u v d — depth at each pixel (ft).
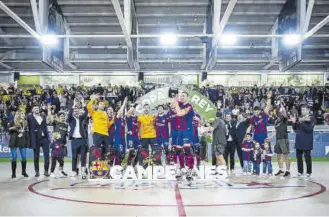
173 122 31.78
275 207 18.04
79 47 75.15
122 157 34.01
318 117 72.23
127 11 49.01
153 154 32.42
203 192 23.12
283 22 57.67
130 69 88.28
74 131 32.83
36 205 18.57
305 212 16.89
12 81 89.71
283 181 29.99
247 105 77.87
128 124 35.24
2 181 29.78
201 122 38.11
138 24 66.18
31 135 33.24
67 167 46.19
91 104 31.89
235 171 40.78
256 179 31.58
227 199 20.38
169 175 30.32
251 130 38.58
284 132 35.73
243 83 92.99
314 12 58.39
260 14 60.80
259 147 36.55
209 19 59.41
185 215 16.06
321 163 54.85
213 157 37.55
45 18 49.47
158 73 91.97
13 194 22.35
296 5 49.32
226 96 79.56
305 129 33.78
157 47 74.59
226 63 79.46
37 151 33.76
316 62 78.95
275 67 87.04
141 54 82.74
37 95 77.92
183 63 83.41
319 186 26.61
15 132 32.73
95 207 17.95
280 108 36.47
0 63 78.18
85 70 88.02
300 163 34.47
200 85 91.97
